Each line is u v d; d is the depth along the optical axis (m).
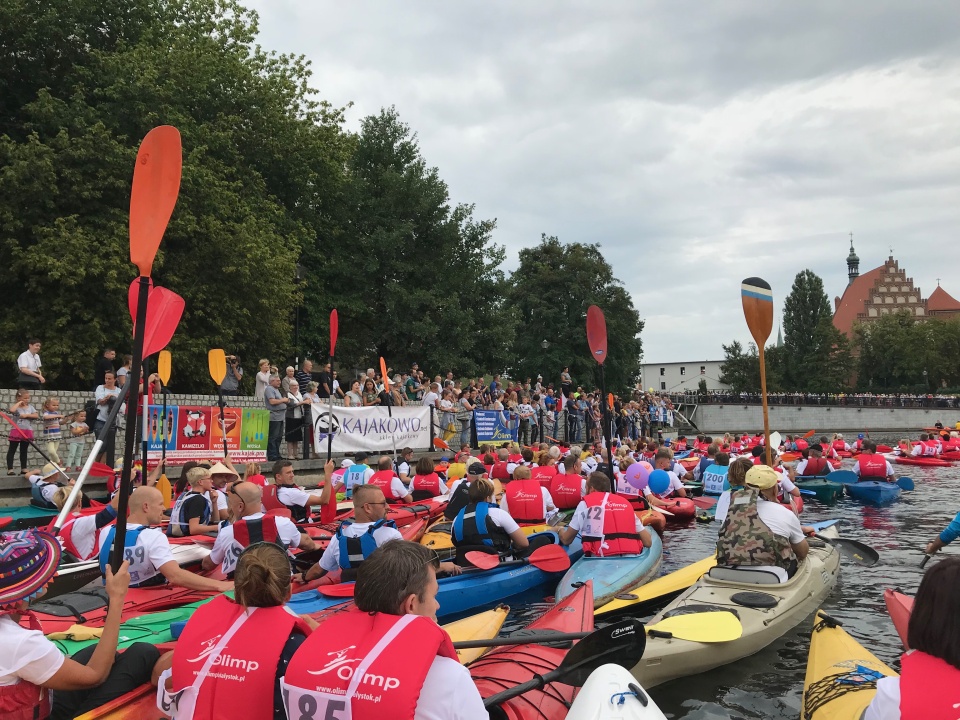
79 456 13.20
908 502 15.92
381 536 5.99
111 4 21.03
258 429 14.92
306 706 2.62
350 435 16.86
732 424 68.31
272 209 23.80
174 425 13.41
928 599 2.54
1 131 19.88
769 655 5.88
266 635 2.91
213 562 6.33
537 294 49.56
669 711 5.00
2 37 19.14
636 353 53.28
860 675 4.28
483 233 33.66
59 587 6.36
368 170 32.44
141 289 3.91
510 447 16.45
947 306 97.19
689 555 10.52
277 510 6.84
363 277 29.61
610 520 8.02
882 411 61.84
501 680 4.33
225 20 25.92
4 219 17.03
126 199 18.91
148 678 3.91
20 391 11.94
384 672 2.54
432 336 30.33
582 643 4.20
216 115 23.16
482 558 7.58
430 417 18.70
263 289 21.39
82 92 19.08
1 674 2.99
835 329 78.50
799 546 6.62
